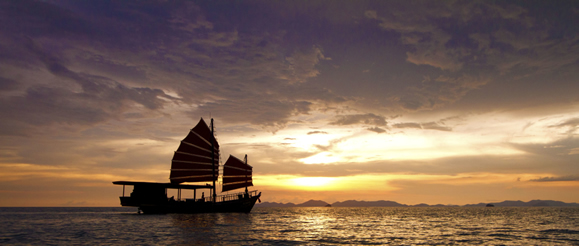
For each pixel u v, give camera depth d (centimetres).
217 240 3491
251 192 8094
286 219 7638
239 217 7262
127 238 3603
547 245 3422
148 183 6725
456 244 3472
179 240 3456
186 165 7119
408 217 9662
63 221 6291
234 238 3669
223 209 7525
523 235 4309
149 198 6869
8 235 3944
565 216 10388
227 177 7812
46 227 4953
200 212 7294
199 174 7281
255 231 4428
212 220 6056
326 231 4719
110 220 6331
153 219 6259
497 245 3412
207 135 7569
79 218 7338
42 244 3234
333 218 8744
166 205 6994
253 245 3238
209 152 7531
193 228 4619
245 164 8156
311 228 5172
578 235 4319
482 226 5891
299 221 6988
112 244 3200
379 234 4381
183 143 7138
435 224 6400
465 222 7106
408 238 3947
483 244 3469
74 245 3155
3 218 7581
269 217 8244
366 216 10394
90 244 3209
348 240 3738
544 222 7144
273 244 3338
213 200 7500
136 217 6956
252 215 8762
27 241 3447
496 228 5434
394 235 4269
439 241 3700
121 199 6775
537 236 4191
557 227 5678
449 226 5862
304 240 3672
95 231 4291
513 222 7138
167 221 5778
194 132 7356
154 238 3600
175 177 6950
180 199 7275
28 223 5847
